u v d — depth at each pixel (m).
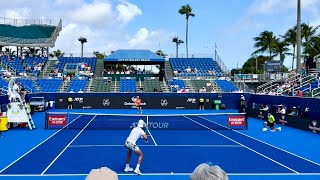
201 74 57.97
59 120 26.59
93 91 50.06
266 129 26.06
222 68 60.16
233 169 13.30
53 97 45.38
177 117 29.94
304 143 20.16
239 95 45.88
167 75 59.03
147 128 25.77
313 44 71.31
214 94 46.16
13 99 26.23
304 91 36.62
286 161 14.88
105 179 2.66
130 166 13.80
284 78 45.94
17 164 13.95
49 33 64.88
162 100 46.19
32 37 62.69
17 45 57.78
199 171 2.49
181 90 49.47
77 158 15.25
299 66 43.84
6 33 59.97
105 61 55.47
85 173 12.51
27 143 19.39
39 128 26.61
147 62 59.03
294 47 77.12
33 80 49.19
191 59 62.88
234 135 23.39
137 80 54.28
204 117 33.44
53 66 57.97
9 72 47.72
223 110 44.56
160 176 12.24
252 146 18.88
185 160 15.00
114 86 51.38
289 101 31.86
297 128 27.27
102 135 22.91
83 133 23.92
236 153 16.73
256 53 86.38
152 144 19.31
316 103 26.55
